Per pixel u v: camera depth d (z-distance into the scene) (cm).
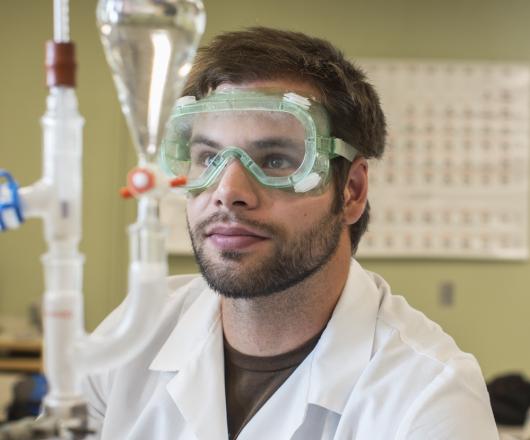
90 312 362
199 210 114
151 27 65
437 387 113
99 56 361
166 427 131
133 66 66
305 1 370
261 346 127
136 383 140
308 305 124
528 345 376
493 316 375
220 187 110
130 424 138
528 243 376
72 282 69
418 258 374
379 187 371
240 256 112
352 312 129
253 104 113
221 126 115
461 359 121
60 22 68
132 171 69
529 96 375
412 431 108
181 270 360
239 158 112
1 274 363
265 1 369
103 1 66
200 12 67
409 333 129
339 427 118
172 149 117
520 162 376
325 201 120
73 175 69
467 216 375
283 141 114
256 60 119
